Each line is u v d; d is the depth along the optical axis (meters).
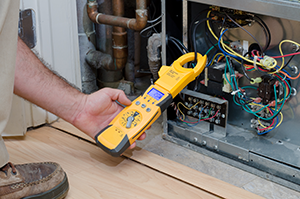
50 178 0.91
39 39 1.34
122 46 1.54
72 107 1.02
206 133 1.22
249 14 1.06
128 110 1.06
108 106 1.09
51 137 1.33
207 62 1.24
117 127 1.01
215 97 1.19
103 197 0.97
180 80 1.07
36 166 0.93
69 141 1.30
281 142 1.14
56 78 0.99
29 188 0.87
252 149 1.10
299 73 1.02
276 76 1.05
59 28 1.40
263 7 0.90
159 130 1.40
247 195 0.98
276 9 0.88
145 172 1.10
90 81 1.71
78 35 1.59
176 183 1.04
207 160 1.18
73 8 1.45
